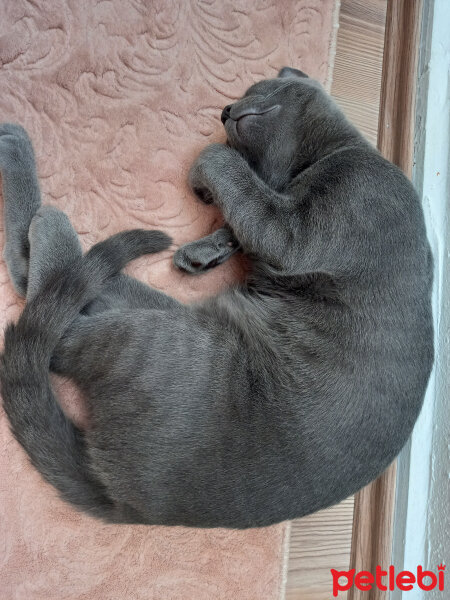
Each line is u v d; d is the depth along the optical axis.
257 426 0.41
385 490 0.58
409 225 0.44
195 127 0.54
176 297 0.52
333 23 0.60
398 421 0.43
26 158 0.47
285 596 0.55
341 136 0.47
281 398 0.42
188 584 0.52
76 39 0.51
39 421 0.43
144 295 0.49
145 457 0.40
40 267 0.45
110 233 0.51
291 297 0.47
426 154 0.61
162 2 0.53
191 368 0.42
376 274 0.44
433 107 0.62
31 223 0.46
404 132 0.62
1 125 0.47
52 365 0.44
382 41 0.64
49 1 0.50
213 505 0.40
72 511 0.49
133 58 0.52
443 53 0.62
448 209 0.58
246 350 0.44
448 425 0.55
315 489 0.41
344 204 0.43
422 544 0.56
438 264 0.58
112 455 0.41
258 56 0.57
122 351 0.42
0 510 0.47
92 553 0.50
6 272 0.47
